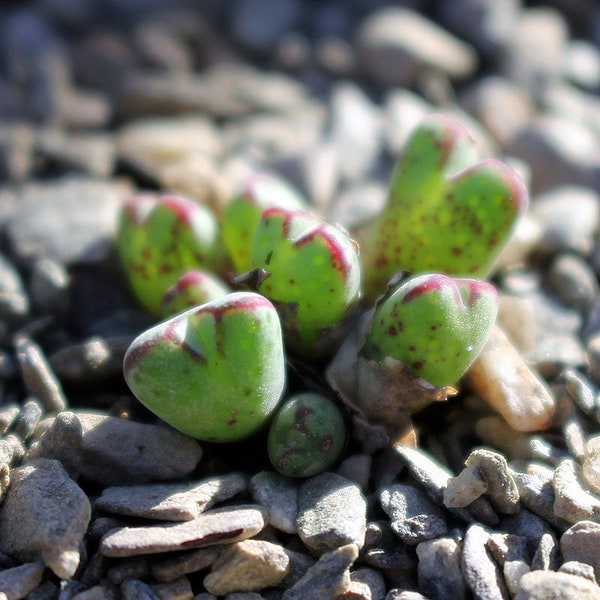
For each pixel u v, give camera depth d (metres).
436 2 0.26
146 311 0.17
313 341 0.15
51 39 0.25
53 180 0.20
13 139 0.20
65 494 0.14
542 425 0.15
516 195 0.15
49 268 0.17
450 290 0.14
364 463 0.15
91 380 0.16
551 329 0.18
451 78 0.24
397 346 0.14
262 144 0.21
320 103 0.23
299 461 0.14
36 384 0.16
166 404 0.14
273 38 0.25
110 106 0.23
